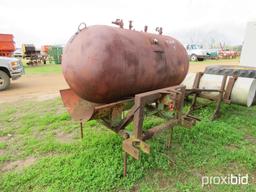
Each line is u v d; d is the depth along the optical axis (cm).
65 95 284
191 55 2125
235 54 2689
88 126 365
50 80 921
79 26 236
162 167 243
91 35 214
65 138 326
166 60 270
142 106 219
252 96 415
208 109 448
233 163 255
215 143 300
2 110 470
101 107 213
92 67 204
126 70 220
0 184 221
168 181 224
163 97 250
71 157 264
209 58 2266
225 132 334
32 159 268
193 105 430
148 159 255
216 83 429
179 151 279
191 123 278
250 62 655
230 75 389
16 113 451
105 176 224
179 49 303
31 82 867
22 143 309
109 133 331
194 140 309
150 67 245
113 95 230
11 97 597
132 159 254
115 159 253
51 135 334
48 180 221
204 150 281
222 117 411
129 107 251
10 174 233
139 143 215
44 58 2031
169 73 277
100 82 209
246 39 657
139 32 260
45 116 421
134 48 229
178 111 270
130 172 233
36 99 572
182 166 247
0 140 322
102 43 207
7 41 1505
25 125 376
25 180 223
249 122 379
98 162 252
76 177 223
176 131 334
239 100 406
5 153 284
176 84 315
